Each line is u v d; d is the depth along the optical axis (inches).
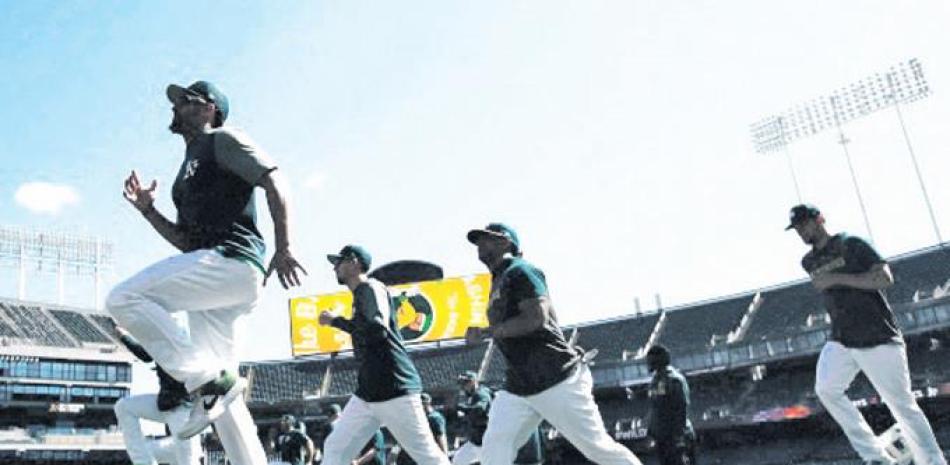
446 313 1583.4
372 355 249.8
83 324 1964.8
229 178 153.6
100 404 1770.4
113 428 1795.0
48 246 2244.1
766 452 1365.7
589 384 219.0
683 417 315.9
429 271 1614.2
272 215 146.6
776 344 1461.6
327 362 1911.9
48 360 1718.8
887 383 252.1
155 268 143.6
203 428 144.5
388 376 247.6
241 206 155.9
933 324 1341.0
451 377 1761.8
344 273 260.4
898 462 273.1
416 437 251.4
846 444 1298.0
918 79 1582.2
